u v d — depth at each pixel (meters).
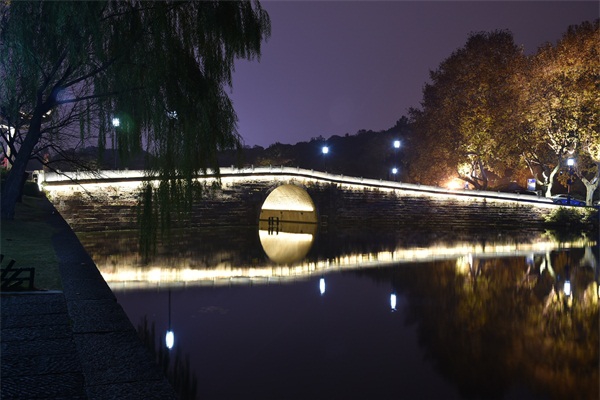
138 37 19.14
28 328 9.12
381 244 54.97
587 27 66.88
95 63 19.75
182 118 19.14
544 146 79.00
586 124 67.75
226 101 20.45
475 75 72.75
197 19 19.86
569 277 35.94
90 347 8.23
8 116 24.25
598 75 66.94
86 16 17.58
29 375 6.97
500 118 72.56
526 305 27.56
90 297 11.55
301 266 39.97
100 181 51.16
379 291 30.88
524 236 63.72
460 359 18.69
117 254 40.56
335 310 25.77
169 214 19.28
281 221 83.38
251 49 20.69
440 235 64.50
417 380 16.45
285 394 14.80
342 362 17.92
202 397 14.38
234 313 24.33
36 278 13.57
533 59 72.31
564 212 71.94
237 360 17.67
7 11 19.06
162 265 37.16
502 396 15.63
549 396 15.55
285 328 22.03
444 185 100.25
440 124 77.44
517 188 96.12
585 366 18.08
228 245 50.44
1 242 20.22
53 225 27.42
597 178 73.62
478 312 25.98
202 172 19.89
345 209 72.31
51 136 25.73
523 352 19.70
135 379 7.06
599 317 25.08
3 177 39.38
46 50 19.17
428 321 23.97
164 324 21.91
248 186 65.12
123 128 19.12
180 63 19.30
